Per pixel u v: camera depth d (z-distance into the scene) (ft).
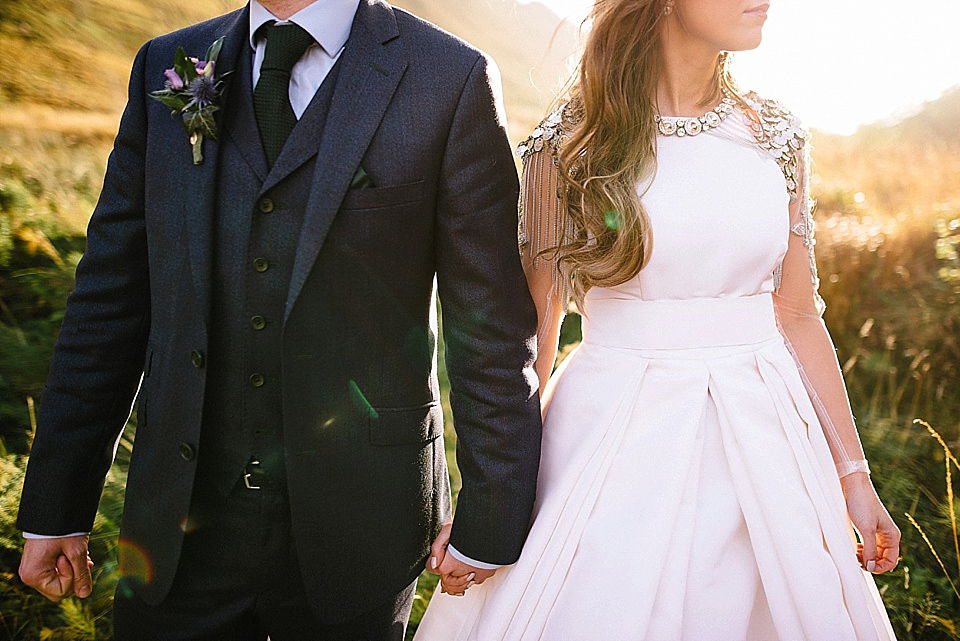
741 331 6.06
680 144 6.14
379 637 5.69
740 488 5.76
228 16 5.72
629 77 6.06
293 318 5.07
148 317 5.81
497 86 5.49
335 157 5.03
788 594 5.59
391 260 5.23
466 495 5.57
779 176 6.26
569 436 6.14
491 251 5.38
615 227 5.92
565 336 16.63
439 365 15.24
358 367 5.27
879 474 11.70
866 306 14.90
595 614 5.52
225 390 5.28
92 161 18.81
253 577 5.44
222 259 5.17
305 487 5.23
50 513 5.65
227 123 5.23
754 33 5.81
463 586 5.85
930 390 13.07
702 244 5.91
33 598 9.10
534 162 6.53
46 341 13.62
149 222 5.39
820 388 6.61
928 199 18.07
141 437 5.58
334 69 5.22
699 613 5.55
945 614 9.41
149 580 5.48
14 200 16.12
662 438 5.84
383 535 5.44
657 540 5.56
